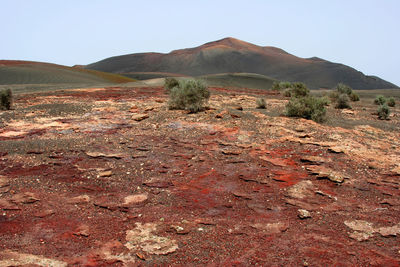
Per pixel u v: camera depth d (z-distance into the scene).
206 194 6.16
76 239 4.35
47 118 13.48
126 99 20.34
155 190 6.24
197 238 4.48
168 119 13.06
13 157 7.86
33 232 4.50
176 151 8.91
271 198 6.05
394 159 8.62
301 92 25.34
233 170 7.52
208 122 12.41
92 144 9.25
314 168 7.61
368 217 5.31
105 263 3.80
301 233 4.71
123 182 6.59
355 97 28.52
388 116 16.97
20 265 3.64
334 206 5.75
